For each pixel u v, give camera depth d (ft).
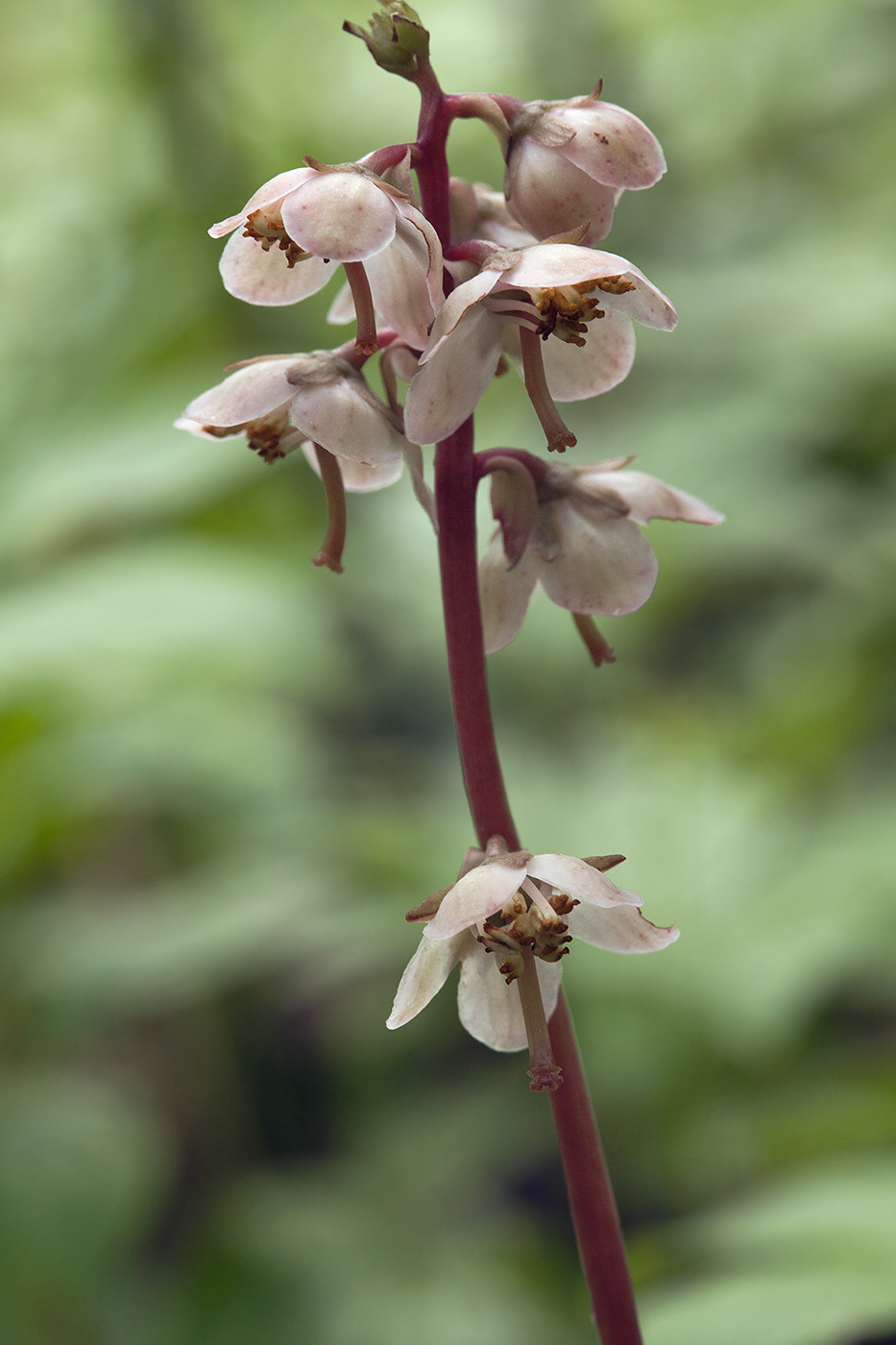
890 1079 1.27
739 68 2.96
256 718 1.64
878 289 2.29
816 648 1.92
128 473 1.51
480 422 2.38
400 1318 1.37
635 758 1.74
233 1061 1.70
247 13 2.28
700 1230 1.01
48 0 2.13
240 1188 1.56
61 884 1.67
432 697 2.10
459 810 1.79
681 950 1.45
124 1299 1.35
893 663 1.89
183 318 1.94
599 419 2.45
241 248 0.84
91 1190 1.27
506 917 0.82
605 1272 0.83
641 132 0.82
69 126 2.29
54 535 1.58
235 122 2.21
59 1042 1.42
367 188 0.81
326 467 0.84
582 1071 0.84
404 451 0.83
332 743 2.04
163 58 2.12
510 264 0.81
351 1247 1.47
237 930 1.39
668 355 2.48
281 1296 1.38
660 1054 1.44
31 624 1.38
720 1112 1.39
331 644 1.78
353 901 1.50
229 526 1.81
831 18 2.90
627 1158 1.44
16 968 1.42
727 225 2.83
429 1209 1.55
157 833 1.73
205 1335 1.34
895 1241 0.97
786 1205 1.01
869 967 1.48
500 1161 1.70
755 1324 0.95
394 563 2.01
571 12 2.64
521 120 0.83
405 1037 1.70
